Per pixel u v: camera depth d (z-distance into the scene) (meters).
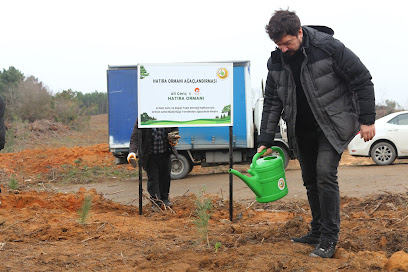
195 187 12.32
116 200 10.52
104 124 52.34
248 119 13.98
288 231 4.93
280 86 4.24
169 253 4.38
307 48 3.95
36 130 35.47
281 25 3.86
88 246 4.89
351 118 4.07
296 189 10.88
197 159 14.50
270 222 6.19
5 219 6.18
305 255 4.12
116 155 14.30
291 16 3.89
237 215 6.80
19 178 15.31
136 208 7.89
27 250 4.61
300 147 4.41
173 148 7.53
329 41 3.98
